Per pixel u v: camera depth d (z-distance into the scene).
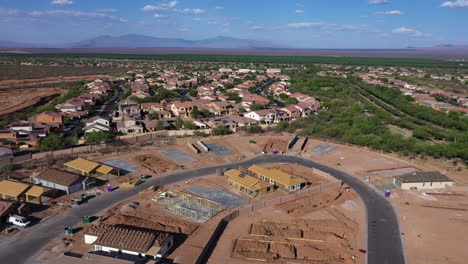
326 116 140.50
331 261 48.78
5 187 63.16
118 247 47.47
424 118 149.50
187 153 95.94
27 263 45.91
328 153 99.50
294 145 105.38
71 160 84.25
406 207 66.62
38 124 117.38
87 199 65.88
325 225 58.72
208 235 53.91
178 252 49.06
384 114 147.12
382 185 76.94
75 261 44.28
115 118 135.50
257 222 59.28
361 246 52.91
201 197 68.25
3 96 185.00
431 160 93.88
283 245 51.78
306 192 70.44
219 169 83.88
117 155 91.19
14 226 55.31
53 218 58.31
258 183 71.81
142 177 76.50
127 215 59.84
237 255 49.34
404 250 52.09
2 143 98.88
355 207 66.31
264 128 124.25
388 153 99.12
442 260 49.81
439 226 59.50
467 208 66.38
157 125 120.94
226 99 175.50
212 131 115.06
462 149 94.69
